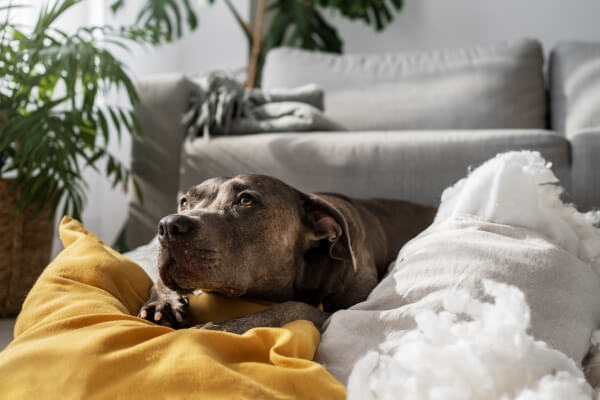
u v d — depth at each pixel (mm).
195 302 1369
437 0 5020
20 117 2445
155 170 2932
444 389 848
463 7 4965
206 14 4594
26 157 2422
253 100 2928
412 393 864
